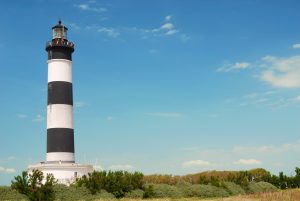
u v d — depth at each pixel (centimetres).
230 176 7656
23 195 5225
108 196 5684
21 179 5291
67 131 7088
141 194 6028
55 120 7062
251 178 8256
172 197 6109
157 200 5472
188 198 5900
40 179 5403
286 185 8519
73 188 5666
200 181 7319
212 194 6506
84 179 5878
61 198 5419
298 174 8762
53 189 5469
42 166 6725
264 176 8581
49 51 7294
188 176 8169
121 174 6119
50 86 7188
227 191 6800
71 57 7412
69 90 7244
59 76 7181
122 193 5941
